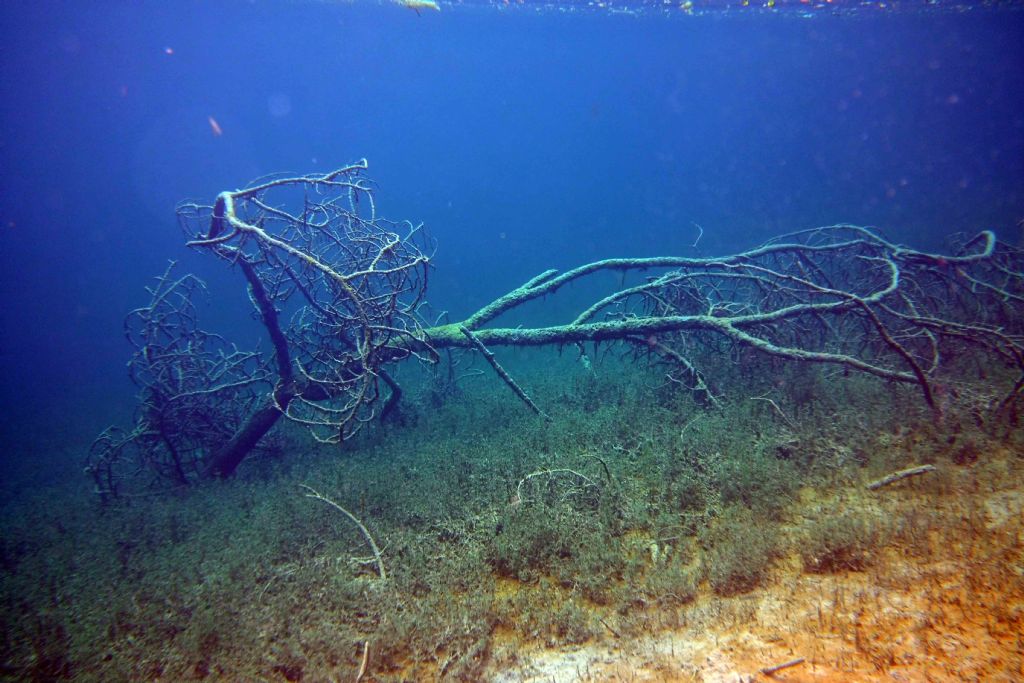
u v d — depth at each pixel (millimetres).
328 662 3436
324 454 7676
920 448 4980
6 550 6246
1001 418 5250
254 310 8461
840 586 3393
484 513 4949
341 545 4844
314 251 7609
